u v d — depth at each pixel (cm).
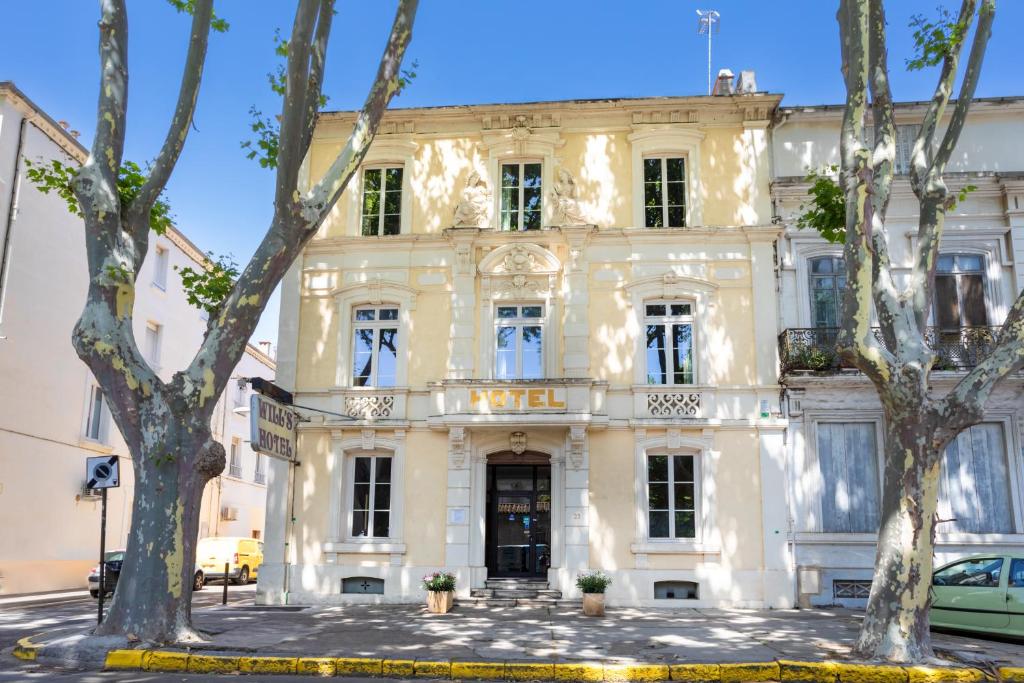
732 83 2036
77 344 1052
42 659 1005
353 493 1778
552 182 1845
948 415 998
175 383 1084
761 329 1728
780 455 1678
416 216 1861
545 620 1424
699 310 1748
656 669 959
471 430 1725
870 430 1692
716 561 1653
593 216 1823
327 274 1853
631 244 1788
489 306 1794
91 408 2438
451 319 1792
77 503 2327
